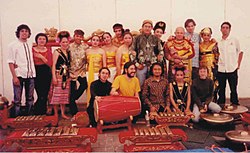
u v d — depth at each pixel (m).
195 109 4.34
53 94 4.59
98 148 3.36
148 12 5.68
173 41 4.75
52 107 4.89
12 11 5.44
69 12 5.55
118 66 4.66
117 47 4.81
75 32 4.61
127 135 3.12
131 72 4.17
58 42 4.76
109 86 4.27
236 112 4.17
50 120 3.96
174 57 4.70
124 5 5.63
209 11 5.78
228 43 4.95
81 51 4.68
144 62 4.64
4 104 4.40
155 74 4.34
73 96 4.80
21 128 3.96
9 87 5.57
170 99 4.37
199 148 3.32
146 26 4.63
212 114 4.09
